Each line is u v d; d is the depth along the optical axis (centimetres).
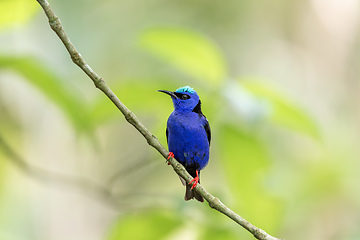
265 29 1948
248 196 724
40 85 671
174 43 702
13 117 1362
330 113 1808
